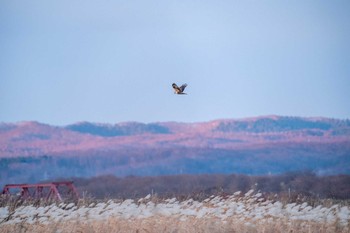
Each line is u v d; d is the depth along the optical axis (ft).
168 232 241.55
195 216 273.33
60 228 251.60
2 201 339.36
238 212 274.98
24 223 263.90
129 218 268.21
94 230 247.09
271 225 251.19
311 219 262.67
